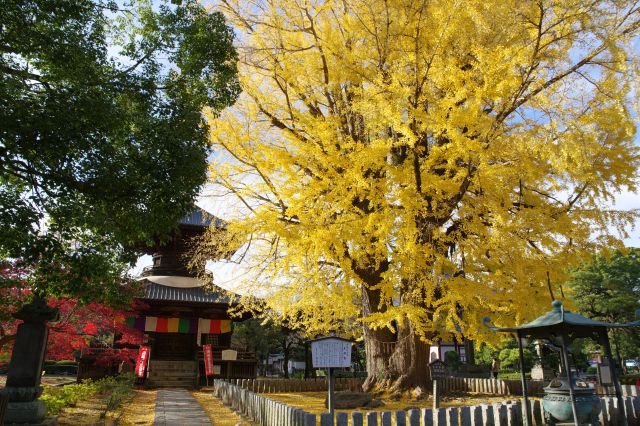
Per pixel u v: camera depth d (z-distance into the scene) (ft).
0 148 20.90
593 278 95.55
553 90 27.66
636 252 101.35
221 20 28.96
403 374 39.55
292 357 143.02
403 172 28.48
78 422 26.68
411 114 26.14
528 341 25.71
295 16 34.78
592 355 115.03
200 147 26.81
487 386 48.91
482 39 27.02
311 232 30.66
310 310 43.52
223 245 41.70
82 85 22.58
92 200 23.34
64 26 23.70
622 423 23.56
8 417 22.21
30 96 21.58
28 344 24.02
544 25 26.89
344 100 34.30
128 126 24.66
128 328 51.90
